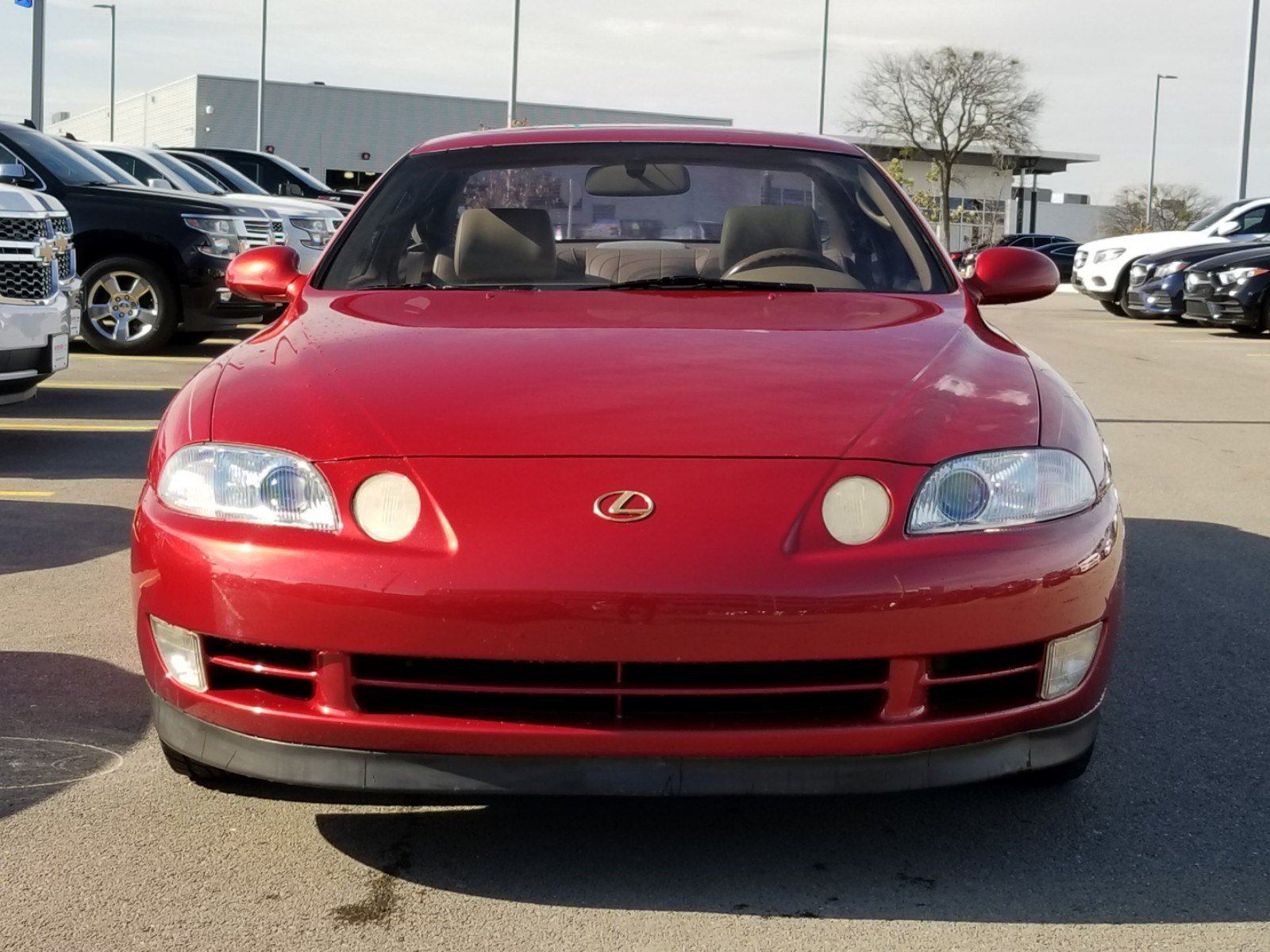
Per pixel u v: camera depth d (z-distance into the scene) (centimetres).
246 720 235
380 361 271
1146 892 241
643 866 249
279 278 362
